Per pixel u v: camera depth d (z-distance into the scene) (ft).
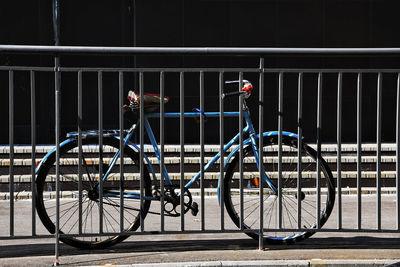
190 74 28.91
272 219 17.88
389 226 16.99
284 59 29.22
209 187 22.82
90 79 29.17
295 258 13.29
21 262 13.02
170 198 14.08
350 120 29.86
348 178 23.53
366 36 29.94
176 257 13.33
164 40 29.22
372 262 12.96
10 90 13.28
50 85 29.04
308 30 29.73
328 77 29.60
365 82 29.71
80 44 29.40
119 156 14.29
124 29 29.53
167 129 28.91
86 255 13.58
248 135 14.66
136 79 28.89
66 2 29.19
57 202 13.28
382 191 22.95
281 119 13.99
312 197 21.35
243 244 14.64
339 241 14.94
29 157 23.72
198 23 29.32
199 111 14.06
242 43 29.50
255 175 15.85
